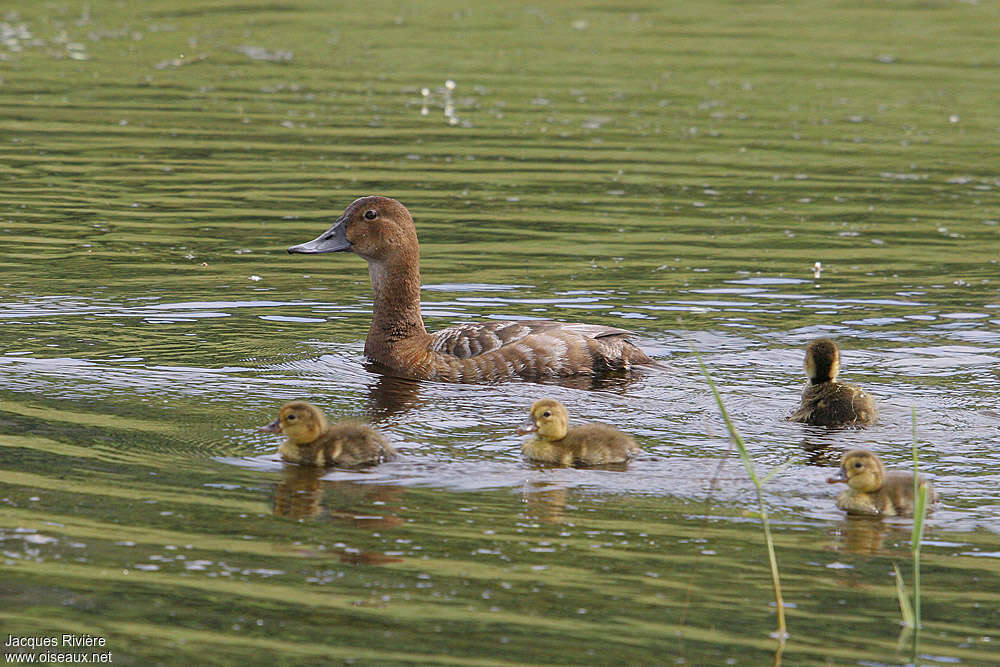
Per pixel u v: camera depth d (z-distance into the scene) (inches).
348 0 1707.7
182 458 469.1
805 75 1339.8
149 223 834.8
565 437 477.4
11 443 475.8
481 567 387.9
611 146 1067.9
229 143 1042.1
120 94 1195.9
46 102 1154.7
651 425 523.8
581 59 1398.9
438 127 1114.7
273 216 860.0
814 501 447.2
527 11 1673.2
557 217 872.3
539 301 704.4
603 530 418.0
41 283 704.4
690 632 352.8
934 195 942.4
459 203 900.6
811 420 527.8
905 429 519.8
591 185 954.1
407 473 462.6
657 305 700.0
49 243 783.1
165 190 911.0
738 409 544.7
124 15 1581.0
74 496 429.7
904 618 361.7
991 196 941.2
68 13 1582.2
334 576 379.2
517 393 568.7
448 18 1610.5
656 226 856.3
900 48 1472.7
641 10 1696.6
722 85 1291.8
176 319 656.4
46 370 565.6
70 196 888.3
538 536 410.9
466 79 1296.8
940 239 834.2
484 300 706.2
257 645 340.5
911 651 346.6
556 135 1098.1
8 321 636.7
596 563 393.1
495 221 860.6
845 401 523.8
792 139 1099.9
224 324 653.9
